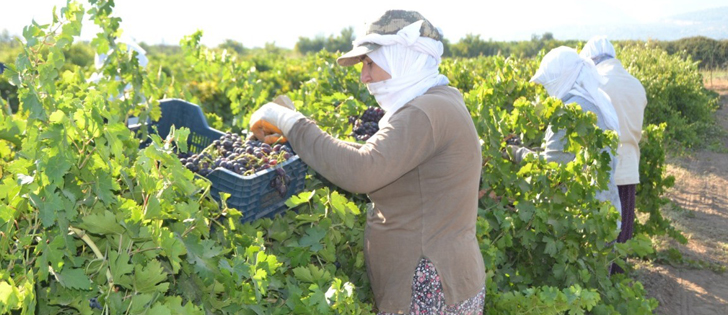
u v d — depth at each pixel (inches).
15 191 64.7
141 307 67.2
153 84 160.2
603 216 145.5
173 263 70.4
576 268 149.4
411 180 87.4
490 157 147.1
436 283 88.3
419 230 88.3
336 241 106.5
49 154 66.3
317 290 88.6
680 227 289.3
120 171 75.9
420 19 86.3
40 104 78.7
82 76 151.9
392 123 84.0
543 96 157.8
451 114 84.5
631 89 172.4
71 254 67.8
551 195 147.3
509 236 138.7
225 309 83.0
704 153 486.9
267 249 106.0
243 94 214.8
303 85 218.7
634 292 149.2
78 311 70.7
